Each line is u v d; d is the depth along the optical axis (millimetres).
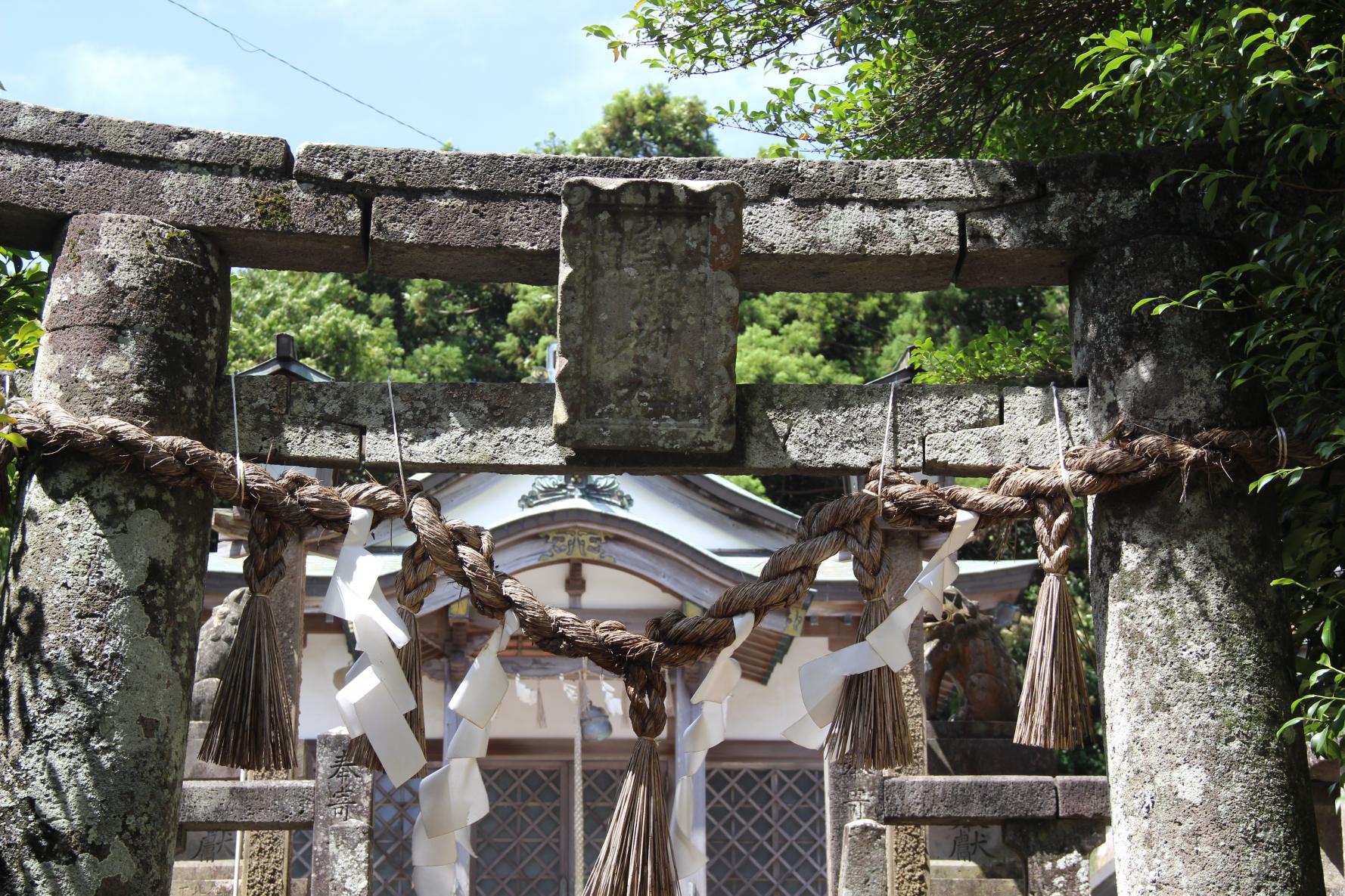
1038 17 5406
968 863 8688
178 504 3605
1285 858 3363
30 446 3551
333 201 3832
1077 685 3545
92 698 3359
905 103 6047
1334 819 5723
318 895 5895
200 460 3549
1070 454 3693
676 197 3695
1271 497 3701
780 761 10828
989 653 8797
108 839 3287
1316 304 3520
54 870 3242
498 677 3701
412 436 3785
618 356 3689
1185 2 4211
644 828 3480
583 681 10273
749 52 5820
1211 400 3682
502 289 19844
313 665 10672
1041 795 6117
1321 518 3787
